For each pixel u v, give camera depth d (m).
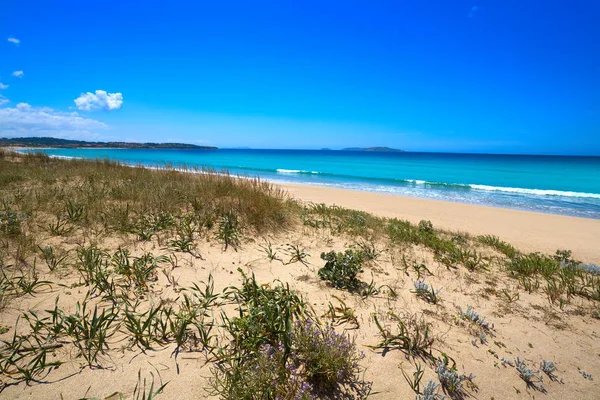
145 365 2.22
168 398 1.97
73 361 2.18
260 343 2.48
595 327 3.31
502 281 4.43
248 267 4.02
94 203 5.48
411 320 3.12
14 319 2.51
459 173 35.00
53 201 5.56
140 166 11.17
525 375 2.47
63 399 1.89
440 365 2.42
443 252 5.52
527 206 15.16
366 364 2.45
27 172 8.96
